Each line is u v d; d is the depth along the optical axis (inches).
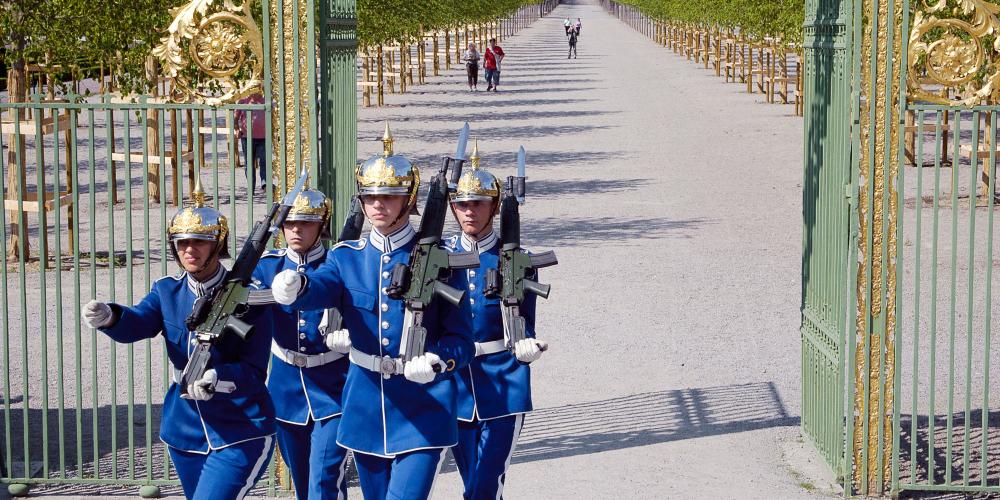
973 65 280.5
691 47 2399.1
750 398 376.2
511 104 1513.3
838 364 297.3
